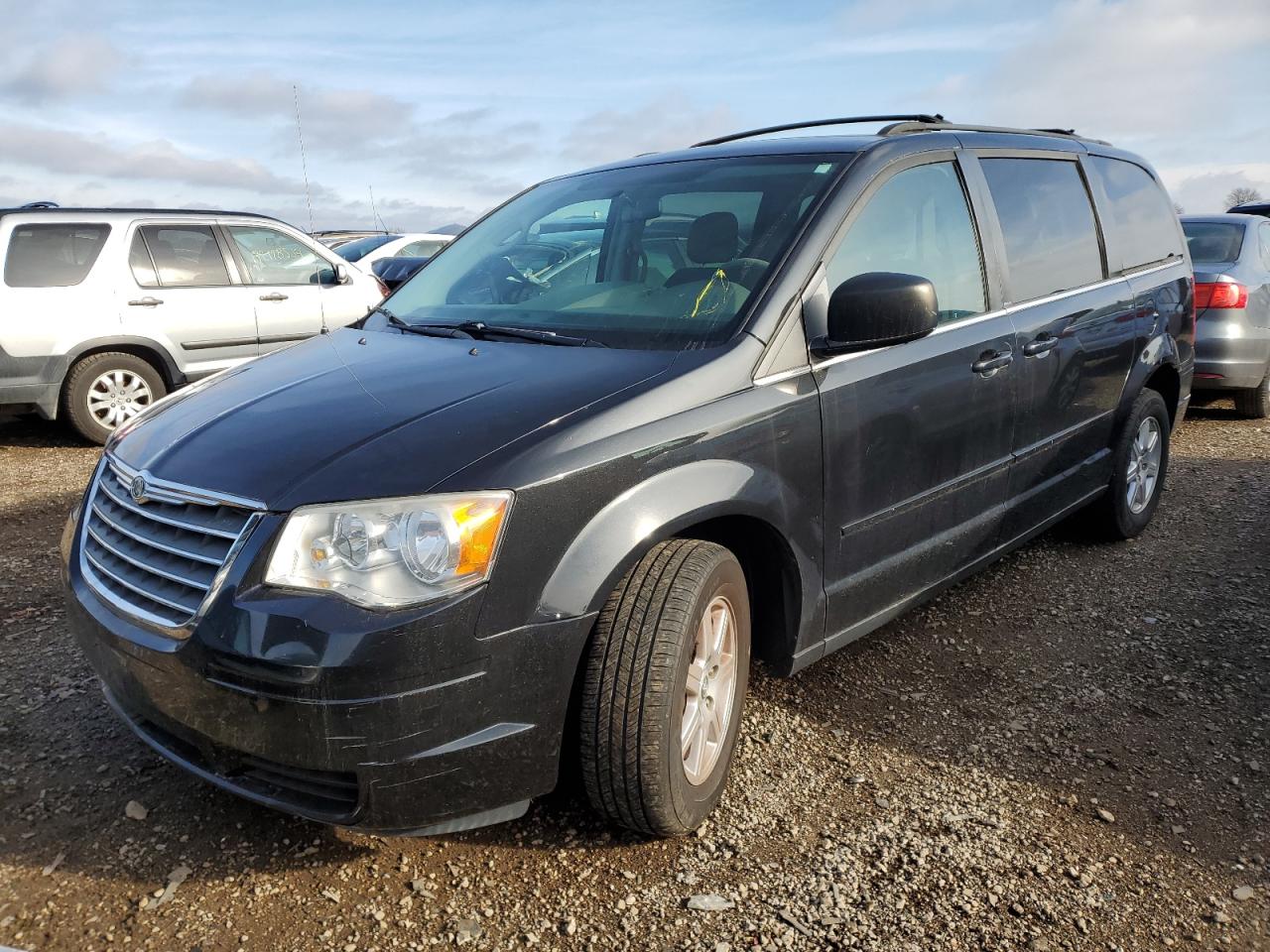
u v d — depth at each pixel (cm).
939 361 321
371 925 226
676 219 317
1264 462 643
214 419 256
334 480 216
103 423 750
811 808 271
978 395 340
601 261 323
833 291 292
